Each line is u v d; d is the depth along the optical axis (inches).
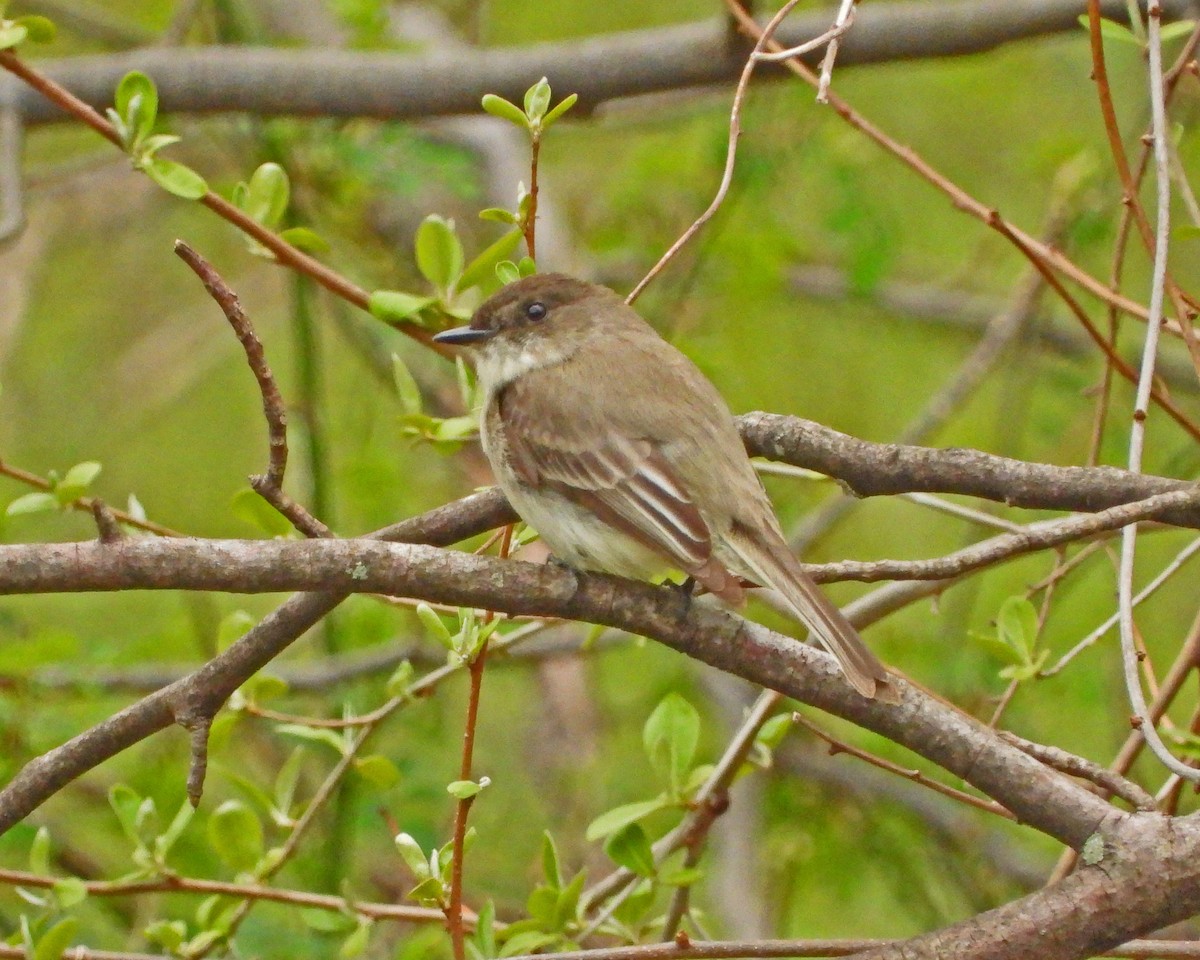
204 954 324.8
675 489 309.9
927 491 310.0
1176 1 467.5
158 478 628.1
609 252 606.5
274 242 339.3
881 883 552.4
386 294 343.9
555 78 498.3
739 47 481.4
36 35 330.6
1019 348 530.9
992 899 504.7
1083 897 248.1
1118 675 486.0
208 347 629.9
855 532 573.9
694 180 568.7
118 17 659.4
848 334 655.8
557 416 320.8
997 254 609.3
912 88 620.7
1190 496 258.4
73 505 332.8
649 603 272.4
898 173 614.2
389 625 531.8
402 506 544.7
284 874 467.2
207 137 590.9
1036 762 263.9
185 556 257.1
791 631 493.0
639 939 315.9
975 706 466.0
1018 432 541.0
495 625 279.0
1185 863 246.2
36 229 605.6
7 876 319.0
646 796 520.4
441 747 508.1
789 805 528.7
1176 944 273.7
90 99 502.0
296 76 505.7
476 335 343.9
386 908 321.1
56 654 448.1
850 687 269.3
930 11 476.4
